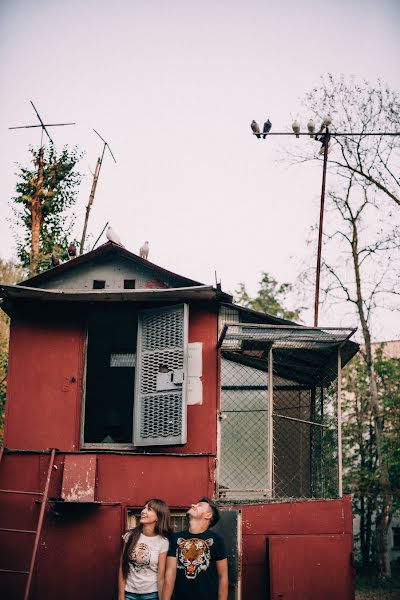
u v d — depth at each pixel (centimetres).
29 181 2314
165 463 1120
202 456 1126
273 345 1282
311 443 1452
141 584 809
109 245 1362
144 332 1291
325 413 1364
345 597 1091
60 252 2273
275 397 1473
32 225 2277
